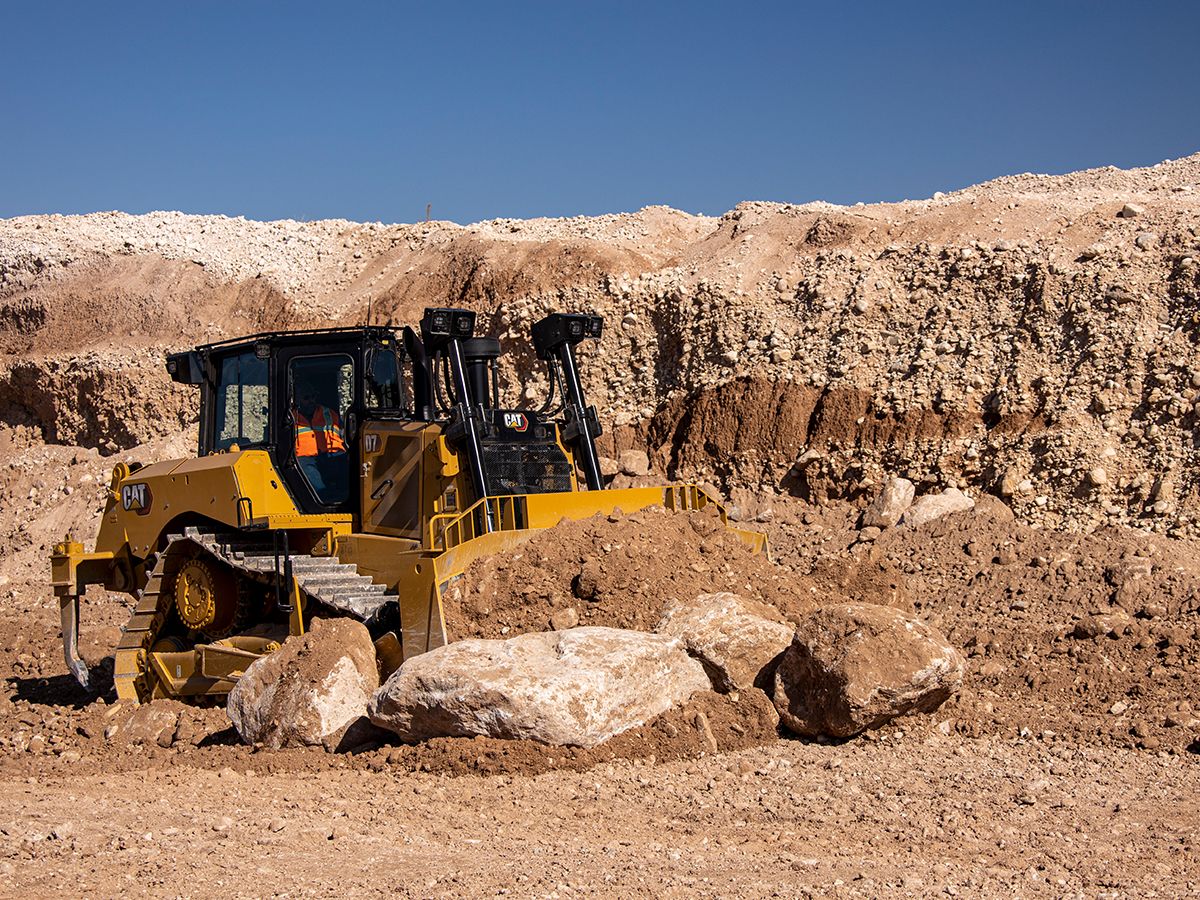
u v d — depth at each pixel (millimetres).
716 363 18859
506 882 6129
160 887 6133
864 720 8734
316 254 25547
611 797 7734
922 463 16359
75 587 12141
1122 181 20812
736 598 9383
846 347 17875
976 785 7965
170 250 26281
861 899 5832
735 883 6098
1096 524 14617
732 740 8828
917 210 20703
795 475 17359
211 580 10992
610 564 9656
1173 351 15797
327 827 7273
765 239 20734
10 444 25094
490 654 8586
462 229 24828
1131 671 10281
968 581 13680
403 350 11695
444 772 8344
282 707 9203
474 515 10023
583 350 20203
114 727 10281
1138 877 6238
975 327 17406
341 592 10102
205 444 12039
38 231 28219
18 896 5969
